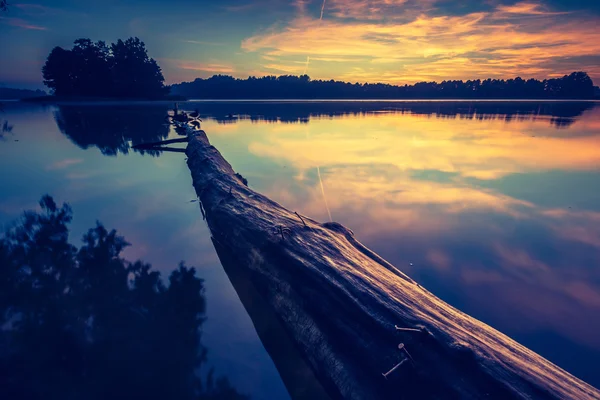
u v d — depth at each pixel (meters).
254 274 3.62
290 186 7.09
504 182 7.29
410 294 2.58
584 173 7.99
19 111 26.84
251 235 3.88
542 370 1.93
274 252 3.39
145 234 4.85
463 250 4.29
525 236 4.67
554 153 10.41
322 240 3.40
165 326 2.97
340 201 6.12
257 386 2.42
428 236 4.69
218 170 6.77
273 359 2.67
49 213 5.49
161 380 2.40
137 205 6.04
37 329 2.82
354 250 3.38
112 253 4.24
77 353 2.59
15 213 5.45
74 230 4.88
